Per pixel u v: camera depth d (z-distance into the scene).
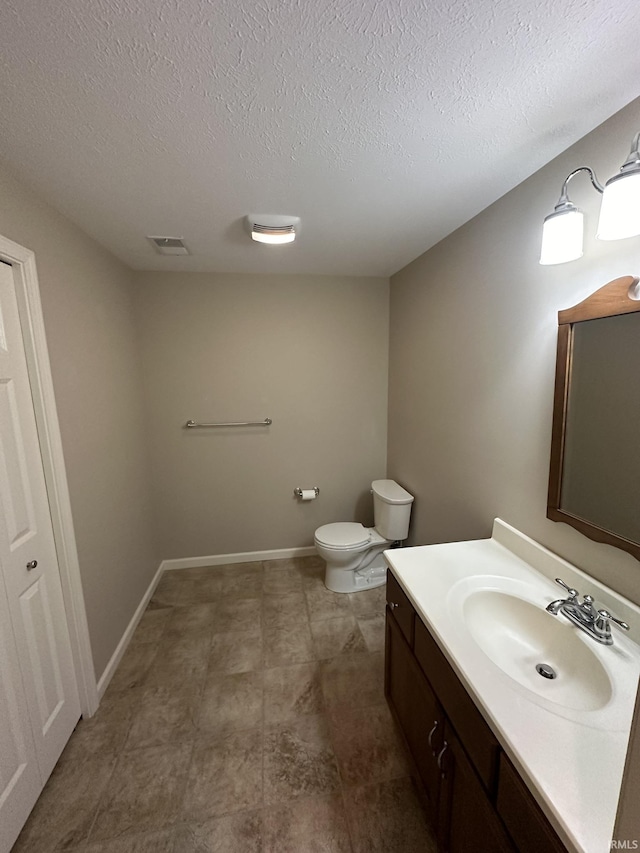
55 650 1.44
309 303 2.73
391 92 0.90
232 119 0.99
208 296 2.61
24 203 1.31
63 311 1.55
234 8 0.68
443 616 1.10
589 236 1.10
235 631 2.18
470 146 1.14
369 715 1.62
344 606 2.41
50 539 1.44
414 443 2.44
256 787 1.34
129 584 2.17
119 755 1.46
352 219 1.69
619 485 1.03
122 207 1.52
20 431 1.29
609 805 0.62
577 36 0.74
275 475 2.91
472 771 0.90
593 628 1.01
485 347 1.63
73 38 0.73
